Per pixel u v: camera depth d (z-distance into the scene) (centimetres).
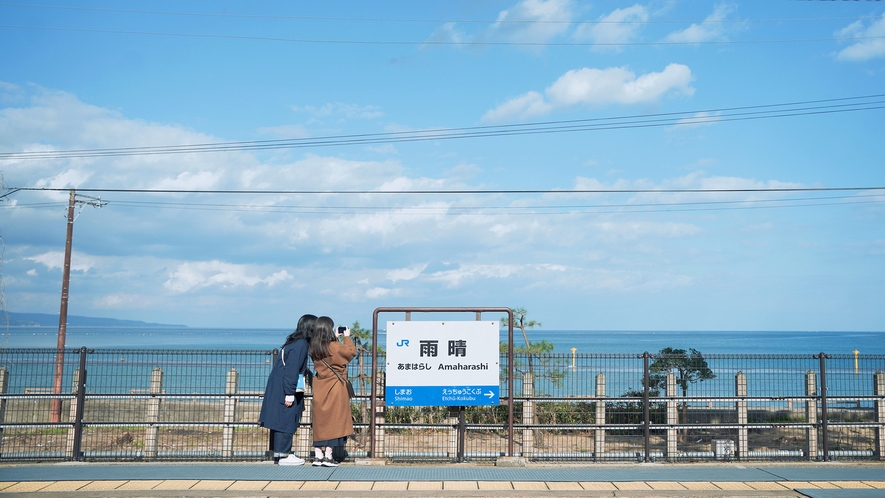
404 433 1227
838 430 1124
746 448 970
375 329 966
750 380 1193
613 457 966
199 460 951
